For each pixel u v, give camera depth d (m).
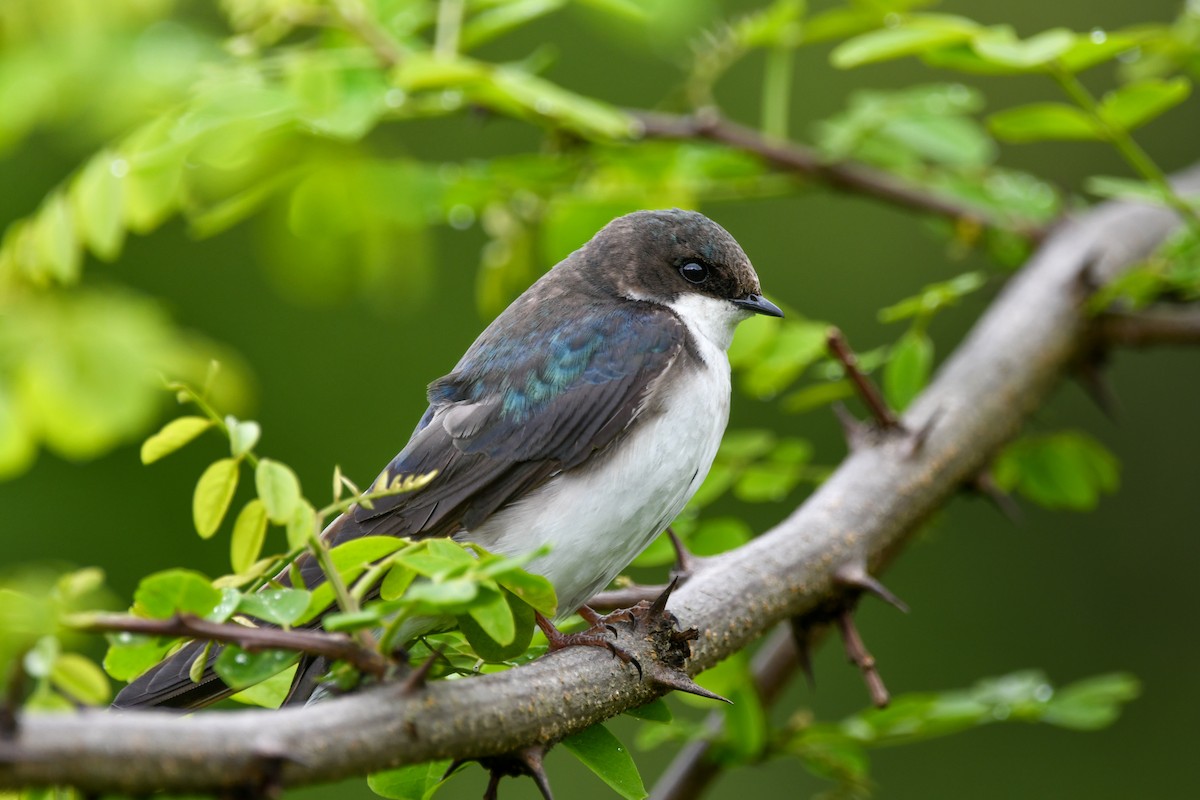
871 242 19.47
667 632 6.98
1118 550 18.80
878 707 8.01
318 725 5.23
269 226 11.70
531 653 7.68
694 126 11.38
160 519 15.09
